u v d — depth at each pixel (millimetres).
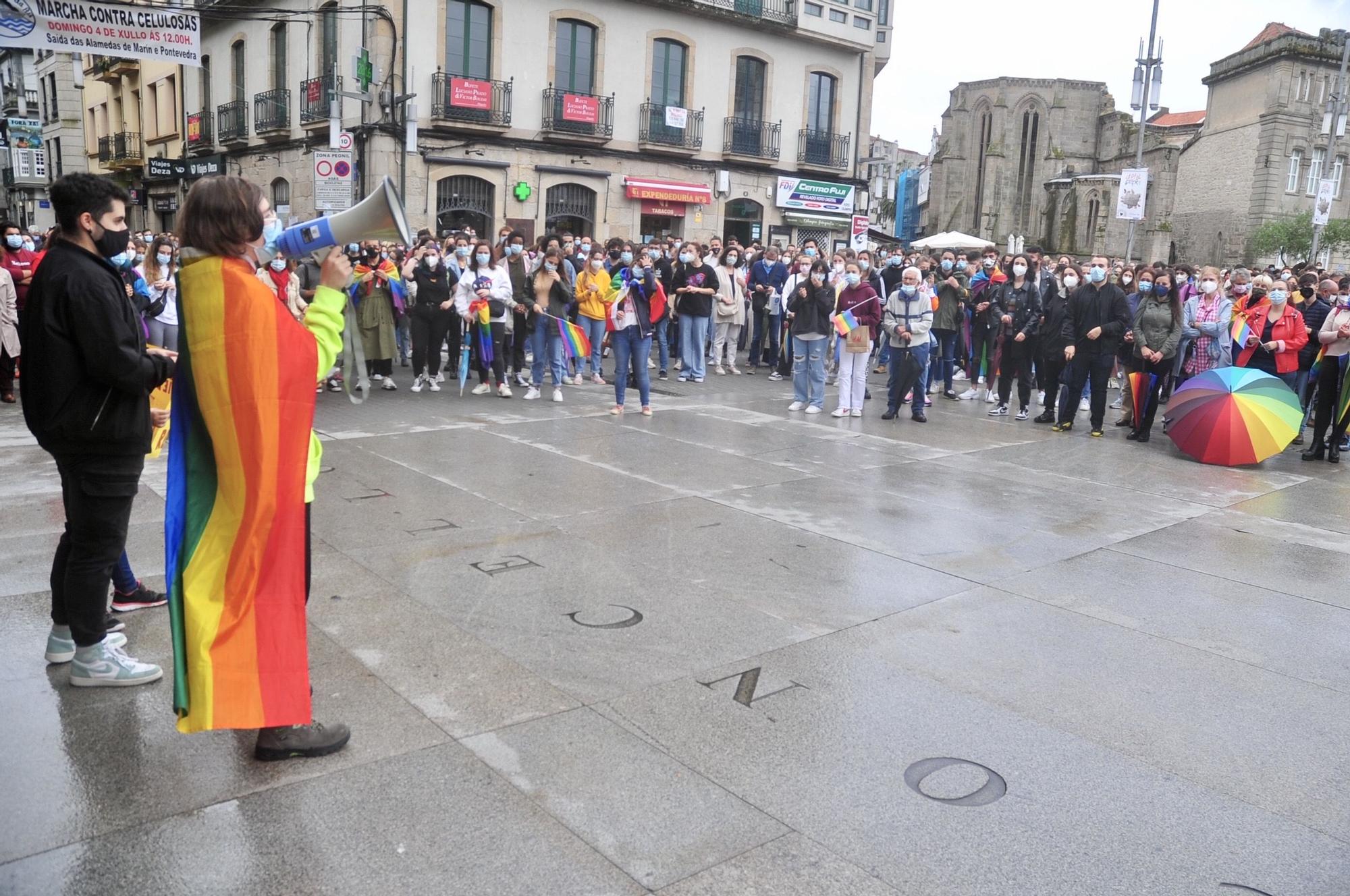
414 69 20500
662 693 3721
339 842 2682
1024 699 3830
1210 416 8844
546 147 22422
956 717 3643
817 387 10750
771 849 2756
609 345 16594
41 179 37750
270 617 2910
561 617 4434
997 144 67250
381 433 8547
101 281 3135
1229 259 53469
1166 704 3852
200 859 2580
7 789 2859
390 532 5602
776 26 25344
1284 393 8891
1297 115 50375
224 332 2762
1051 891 2625
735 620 4508
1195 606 5027
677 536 5812
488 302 10797
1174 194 57969
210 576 2857
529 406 10461
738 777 3139
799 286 10742
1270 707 3863
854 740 3424
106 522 3381
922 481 7652
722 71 25109
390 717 3410
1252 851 2857
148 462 6953
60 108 37312
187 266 2783
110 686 3516
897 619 4625
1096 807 3068
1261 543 6289
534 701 3594
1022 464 8562
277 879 2514
